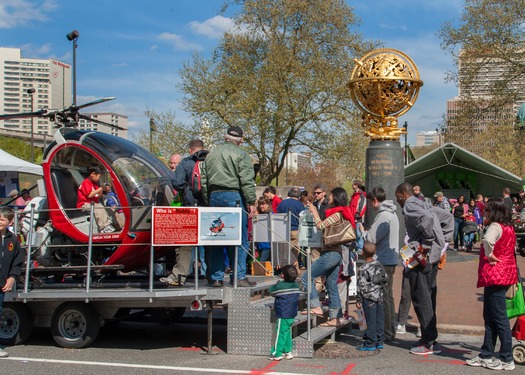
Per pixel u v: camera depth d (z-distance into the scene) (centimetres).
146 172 964
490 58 3300
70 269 910
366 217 1778
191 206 888
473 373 741
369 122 1916
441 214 985
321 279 1016
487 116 3472
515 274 754
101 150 938
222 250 882
